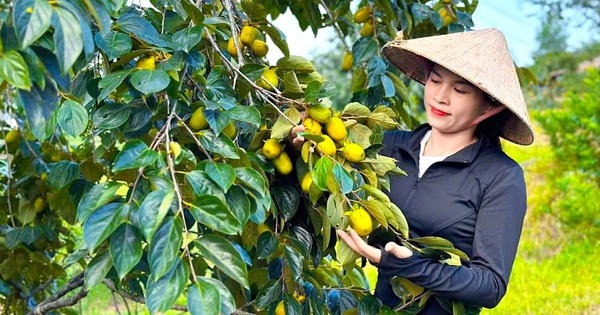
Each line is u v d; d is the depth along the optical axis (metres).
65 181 2.20
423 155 2.05
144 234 1.25
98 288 5.36
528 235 6.92
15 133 2.87
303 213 2.03
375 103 2.82
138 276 2.41
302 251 1.91
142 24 1.68
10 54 1.14
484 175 1.90
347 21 3.10
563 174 7.70
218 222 1.34
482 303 1.77
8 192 2.67
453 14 3.02
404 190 2.00
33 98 1.19
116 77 1.59
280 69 2.00
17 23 1.11
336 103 10.55
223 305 1.30
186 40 1.71
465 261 1.92
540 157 9.34
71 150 3.07
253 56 2.12
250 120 1.61
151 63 1.71
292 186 1.90
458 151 1.96
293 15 3.16
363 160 1.78
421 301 1.86
